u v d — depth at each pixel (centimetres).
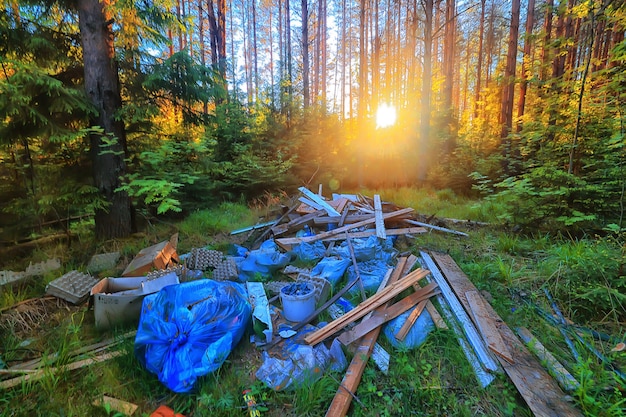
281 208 552
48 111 364
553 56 455
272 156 898
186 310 218
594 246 322
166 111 541
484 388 186
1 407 176
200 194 677
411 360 213
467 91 1875
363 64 1113
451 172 901
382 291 277
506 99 880
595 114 401
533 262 346
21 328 248
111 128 428
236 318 226
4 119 329
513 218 454
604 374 187
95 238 446
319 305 276
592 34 378
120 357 213
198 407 178
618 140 337
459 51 1738
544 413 162
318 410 176
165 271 296
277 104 980
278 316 265
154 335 204
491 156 827
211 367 195
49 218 467
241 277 338
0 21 369
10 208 403
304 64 1154
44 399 182
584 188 376
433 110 1127
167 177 455
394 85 1516
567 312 253
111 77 427
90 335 244
